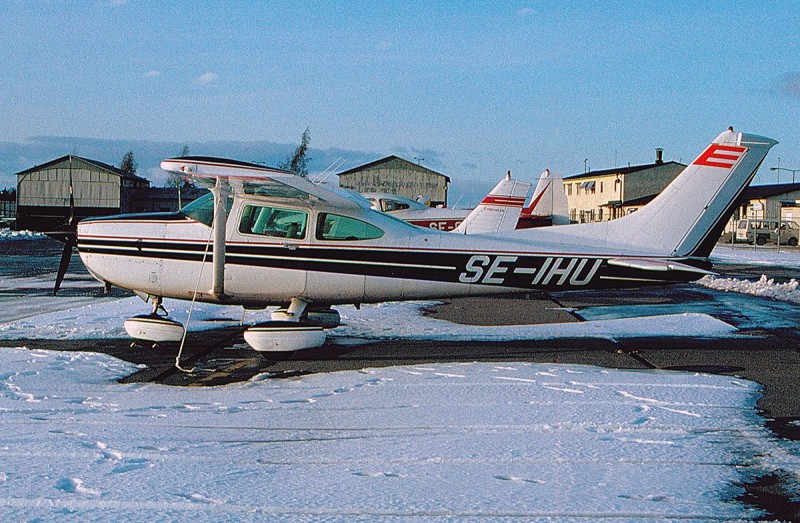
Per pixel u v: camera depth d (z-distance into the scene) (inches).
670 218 366.9
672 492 151.3
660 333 403.5
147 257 352.8
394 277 358.3
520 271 364.5
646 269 361.1
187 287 354.6
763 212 2079.2
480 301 581.6
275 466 166.4
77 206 2237.9
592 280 366.3
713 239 368.5
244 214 350.3
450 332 405.7
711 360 319.6
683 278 363.6
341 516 136.1
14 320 438.9
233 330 405.1
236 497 145.3
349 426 203.9
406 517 135.9
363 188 2368.4
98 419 210.2
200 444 184.9
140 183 2507.4
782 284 692.1
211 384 267.6
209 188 329.7
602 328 420.8
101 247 356.2
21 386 254.5
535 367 297.6
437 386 258.5
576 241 367.2
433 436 192.2
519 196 847.7
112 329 398.0
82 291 625.9
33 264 936.3
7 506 138.4
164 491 148.0
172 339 338.3
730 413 221.0
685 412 221.3
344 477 158.4
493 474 160.9
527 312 507.5
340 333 401.7
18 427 199.2
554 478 158.6
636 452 179.2
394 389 254.2
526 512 138.8
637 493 150.2
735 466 169.9
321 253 351.9
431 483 154.6
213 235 350.9
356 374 283.3
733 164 363.6
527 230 372.8
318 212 351.6
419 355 332.2
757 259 1186.6
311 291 355.3
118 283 359.6
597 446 183.6
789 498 149.4
